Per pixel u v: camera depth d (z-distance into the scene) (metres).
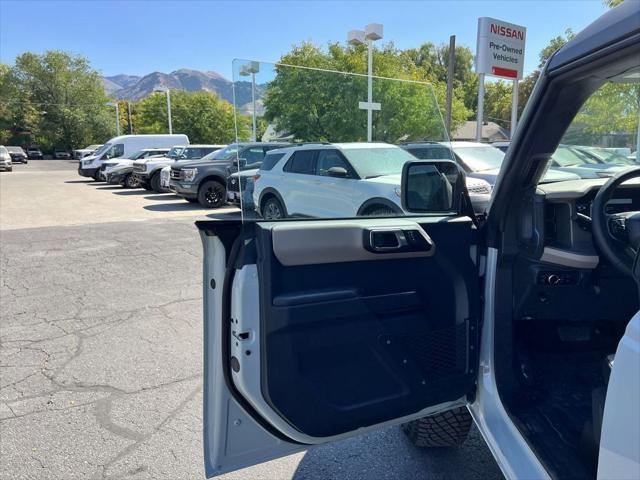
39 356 3.95
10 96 63.16
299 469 2.59
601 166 2.13
